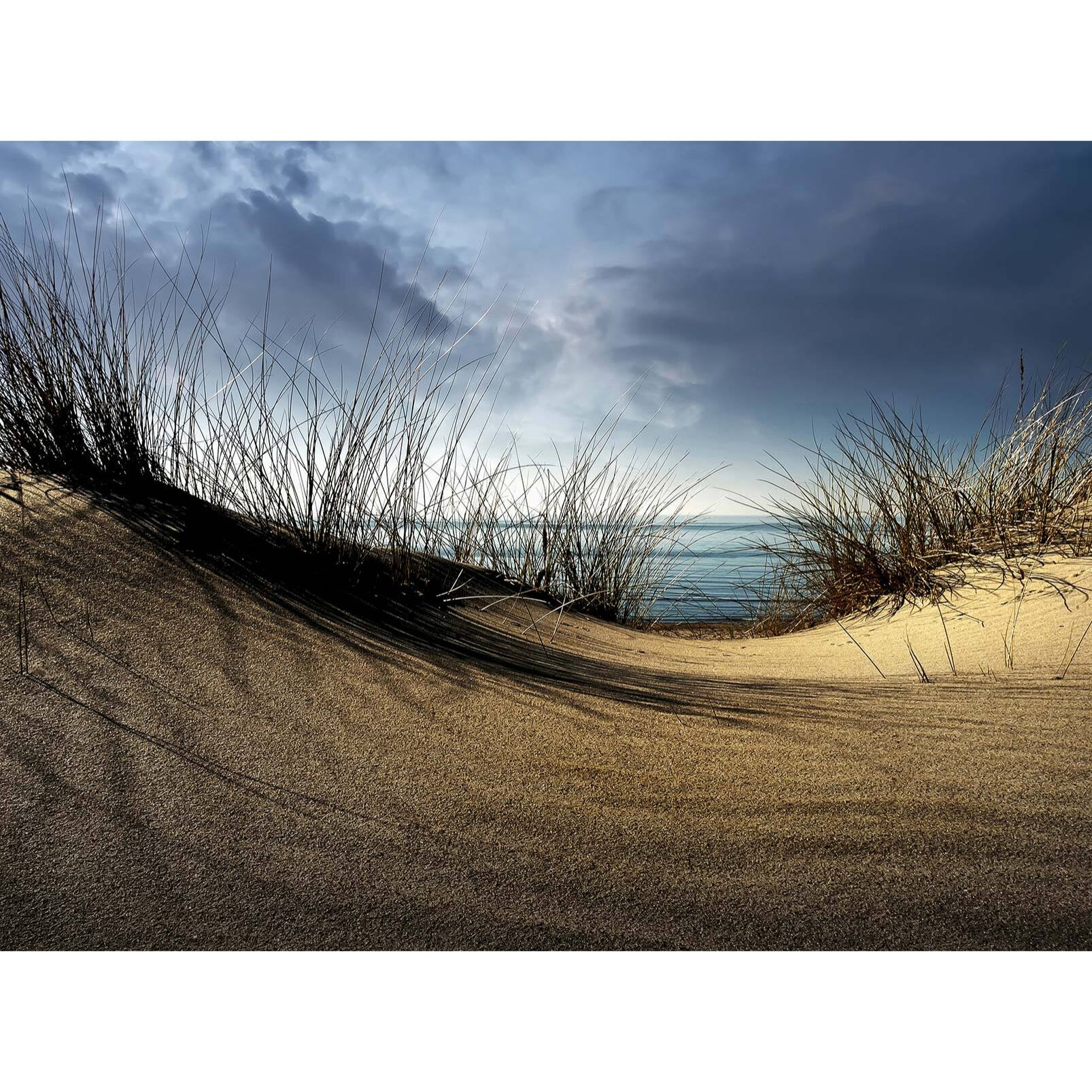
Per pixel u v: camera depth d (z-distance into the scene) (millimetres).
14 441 2389
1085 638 2066
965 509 3461
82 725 1299
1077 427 3240
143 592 1831
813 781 1236
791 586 4137
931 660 2236
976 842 1042
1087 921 890
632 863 1012
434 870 992
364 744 1345
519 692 1687
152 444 2523
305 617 1939
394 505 2684
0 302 2488
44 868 959
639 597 4496
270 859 1002
